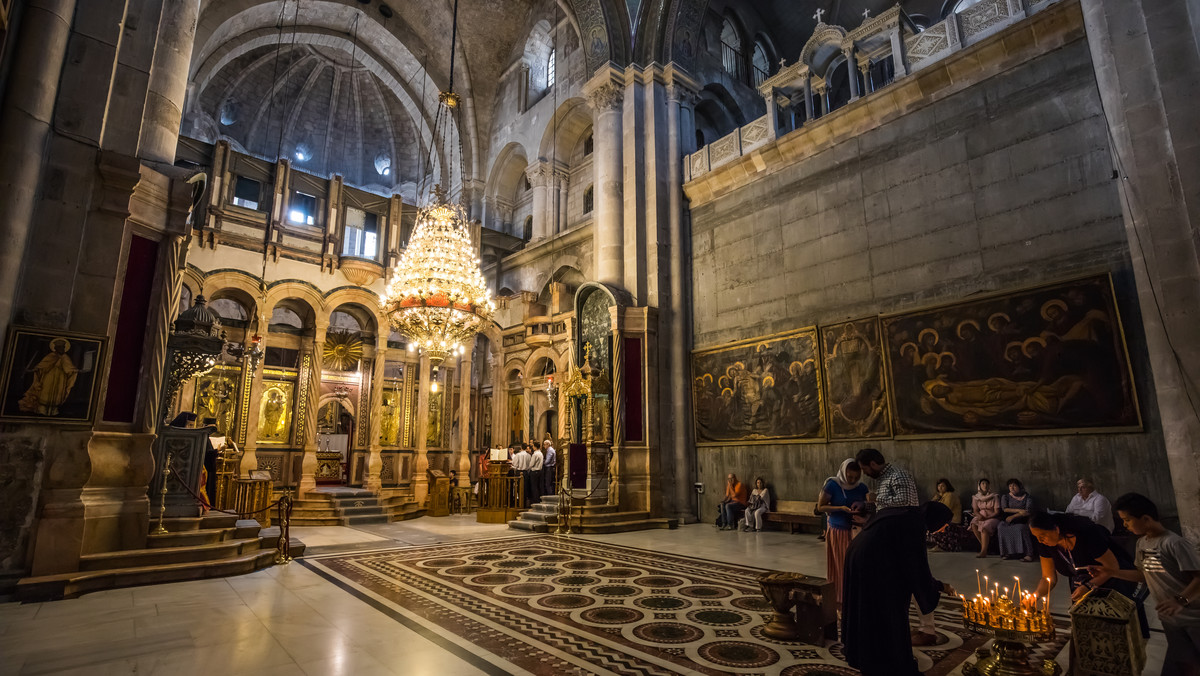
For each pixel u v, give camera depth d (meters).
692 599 6.64
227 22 20.39
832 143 13.33
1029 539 9.02
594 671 4.42
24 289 6.79
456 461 20.75
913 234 11.71
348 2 22.86
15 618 5.65
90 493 7.20
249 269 16.17
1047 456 9.48
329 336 19.17
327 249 17.33
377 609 6.15
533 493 15.74
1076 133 9.85
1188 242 7.49
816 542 11.23
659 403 15.30
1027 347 9.80
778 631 5.20
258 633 5.26
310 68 27.61
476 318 11.75
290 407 18.16
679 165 16.62
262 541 9.05
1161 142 7.83
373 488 16.59
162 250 8.21
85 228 7.25
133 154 7.87
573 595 6.84
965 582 7.55
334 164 29.97
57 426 6.82
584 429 15.37
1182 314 7.46
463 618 5.84
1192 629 2.96
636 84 17.08
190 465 8.72
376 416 17.19
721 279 15.39
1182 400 7.41
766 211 14.52
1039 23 10.30
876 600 3.80
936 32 11.95
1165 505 8.30
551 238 20.91
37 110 6.80
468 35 24.61
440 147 26.84
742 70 21.06
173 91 8.80
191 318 8.95
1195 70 7.46
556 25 22.94
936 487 10.63
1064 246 9.74
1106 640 3.21
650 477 14.62
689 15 17.73
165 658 4.58
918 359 11.16
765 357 13.89
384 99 29.41
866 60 13.49
